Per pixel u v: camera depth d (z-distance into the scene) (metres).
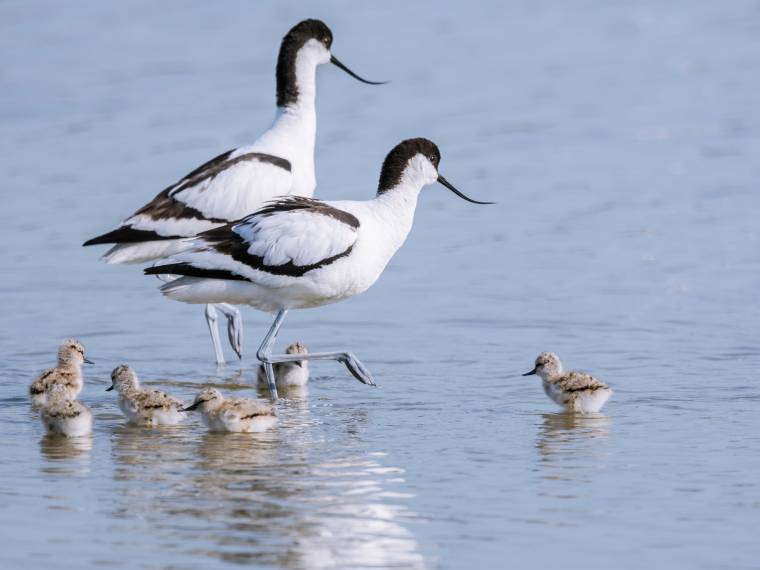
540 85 30.06
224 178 15.43
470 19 36.59
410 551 8.65
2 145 26.64
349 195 22.16
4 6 38.25
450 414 12.45
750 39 33.62
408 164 13.68
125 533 8.95
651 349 14.88
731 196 21.89
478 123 27.06
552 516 9.30
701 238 19.72
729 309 16.48
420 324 16.34
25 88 30.75
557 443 11.27
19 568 8.30
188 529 9.02
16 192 23.45
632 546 8.71
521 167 24.08
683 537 8.87
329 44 16.45
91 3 38.59
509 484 10.05
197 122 27.56
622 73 30.94
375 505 9.55
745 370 13.90
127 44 34.38
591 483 10.06
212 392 12.00
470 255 19.44
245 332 16.48
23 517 9.29
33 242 20.73
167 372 14.68
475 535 8.92
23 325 16.61
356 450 11.12
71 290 18.39
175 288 13.30
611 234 20.14
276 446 11.30
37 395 12.89
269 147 15.94
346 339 15.82
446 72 31.28
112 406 13.16
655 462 10.63
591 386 12.24
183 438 11.66
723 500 9.62
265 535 8.92
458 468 10.52
